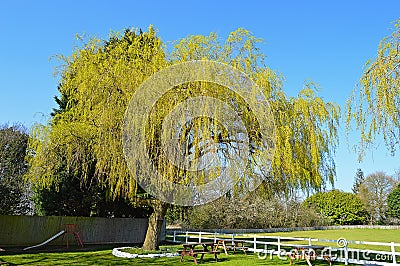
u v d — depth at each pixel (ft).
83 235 59.00
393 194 147.33
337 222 147.54
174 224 96.58
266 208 104.27
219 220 95.45
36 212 68.64
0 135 71.61
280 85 38.99
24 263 36.06
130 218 64.23
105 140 37.63
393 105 20.21
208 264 36.27
